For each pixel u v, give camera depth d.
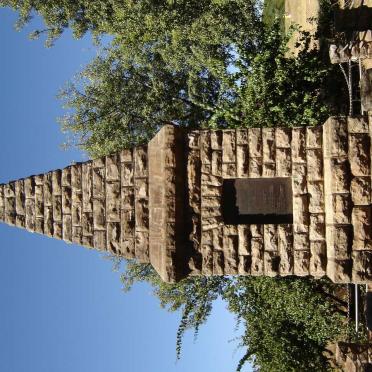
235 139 9.05
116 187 9.35
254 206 9.08
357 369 13.80
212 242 9.05
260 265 8.94
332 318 17.83
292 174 8.91
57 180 9.62
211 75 24.64
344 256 8.58
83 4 24.88
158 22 21.97
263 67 15.95
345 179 8.57
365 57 13.88
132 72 25.56
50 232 9.65
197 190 9.09
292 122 15.49
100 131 24.62
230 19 22.03
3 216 9.91
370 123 8.59
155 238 9.12
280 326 19.27
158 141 9.12
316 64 16.83
